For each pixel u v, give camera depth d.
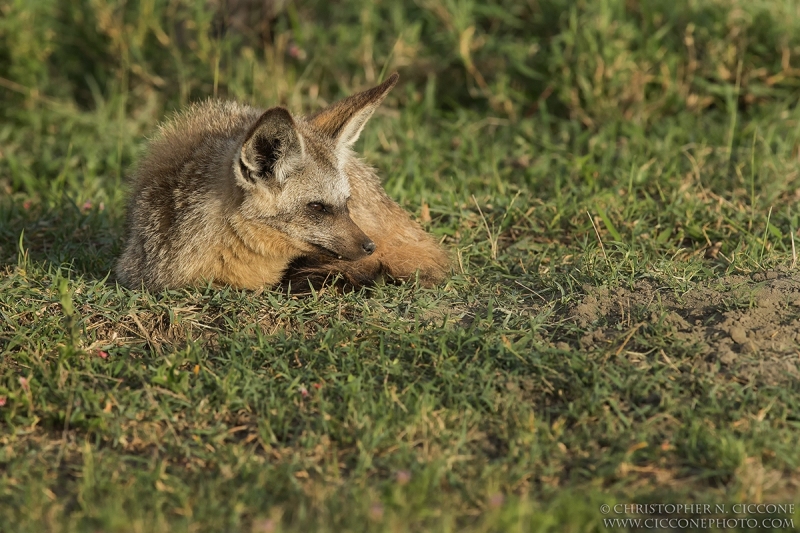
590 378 8.94
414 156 14.76
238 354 9.72
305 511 7.39
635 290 10.62
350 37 17.16
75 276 11.79
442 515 7.28
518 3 17.36
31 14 16.88
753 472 7.66
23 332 10.01
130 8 17.61
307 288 11.41
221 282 11.25
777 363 8.96
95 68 17.62
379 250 11.54
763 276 10.59
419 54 17.17
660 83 15.73
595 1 16.19
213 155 11.21
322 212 11.08
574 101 15.69
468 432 8.48
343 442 8.43
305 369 9.38
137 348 9.92
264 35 17.55
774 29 15.64
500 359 9.35
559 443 8.24
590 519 7.16
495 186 14.05
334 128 11.52
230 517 7.36
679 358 9.21
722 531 7.05
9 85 16.77
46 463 8.27
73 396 9.04
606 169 14.13
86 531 7.09
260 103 16.11
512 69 16.56
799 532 6.93
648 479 7.85
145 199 11.41
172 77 17.08
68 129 16.23
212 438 8.49
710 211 12.76
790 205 12.88
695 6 16.02
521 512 6.99
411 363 9.45
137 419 8.82
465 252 12.16
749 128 14.70
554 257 11.91
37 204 14.20
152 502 7.53
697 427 8.17
